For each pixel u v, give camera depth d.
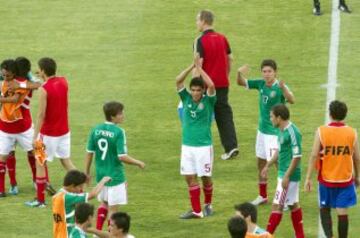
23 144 56.75
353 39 77.81
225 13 83.06
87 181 48.16
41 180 54.81
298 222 50.38
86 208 43.66
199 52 59.81
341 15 81.81
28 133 56.62
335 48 76.50
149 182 58.12
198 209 53.62
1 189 56.50
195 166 53.38
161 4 85.00
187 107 53.28
